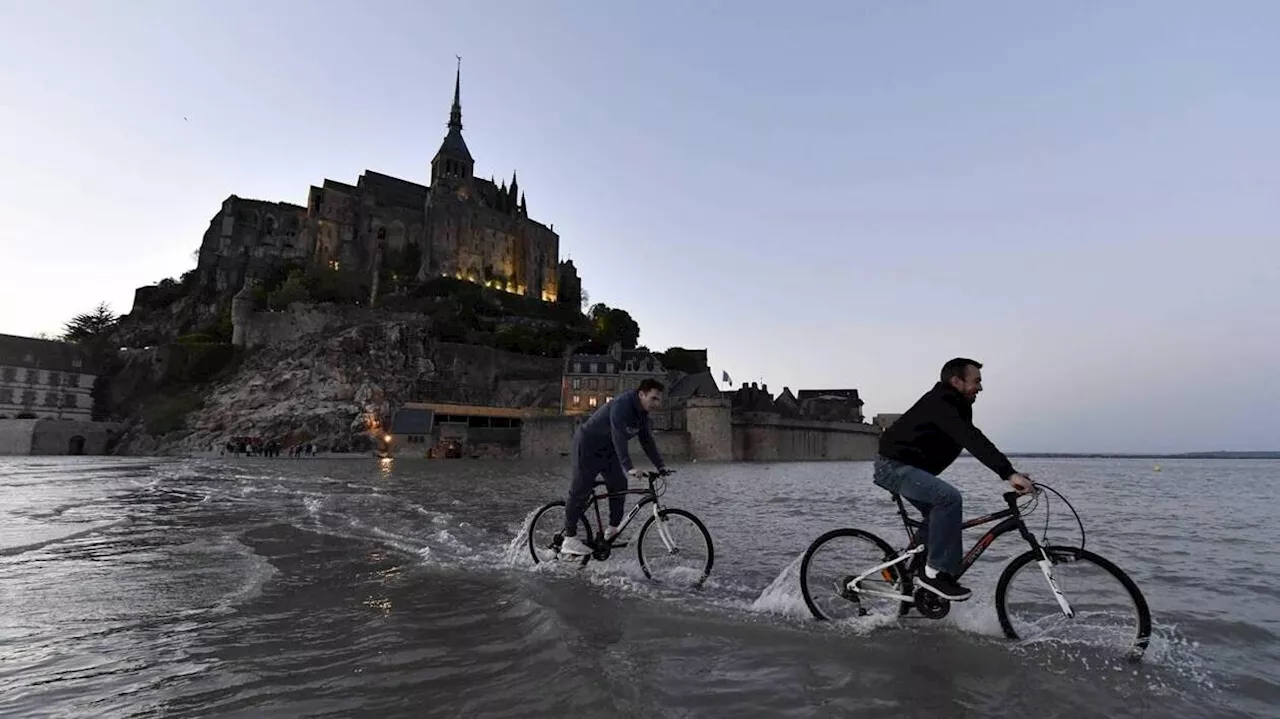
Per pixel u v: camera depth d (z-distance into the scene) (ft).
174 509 38.58
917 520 15.94
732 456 269.23
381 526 31.27
